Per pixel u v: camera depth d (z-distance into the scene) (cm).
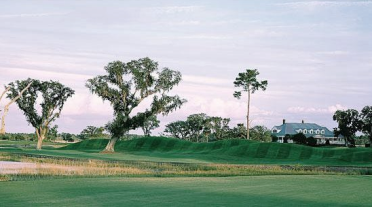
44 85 10306
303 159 7606
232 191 2498
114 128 9294
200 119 17250
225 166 4984
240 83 11750
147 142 11331
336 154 8031
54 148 11569
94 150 10556
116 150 10569
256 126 13988
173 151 10150
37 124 10456
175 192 2408
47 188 2477
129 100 9400
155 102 9300
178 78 9444
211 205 1966
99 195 2228
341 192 2517
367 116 13725
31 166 4366
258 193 2420
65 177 3225
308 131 17012
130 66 9212
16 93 10088
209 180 3188
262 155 8231
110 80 9394
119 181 2953
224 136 15225
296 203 2064
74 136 19788
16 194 2222
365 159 7031
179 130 18125
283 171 4303
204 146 10494
